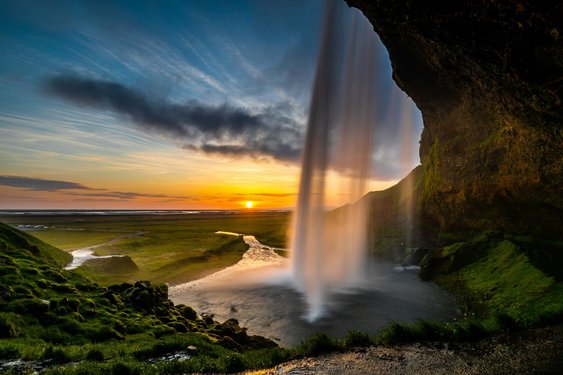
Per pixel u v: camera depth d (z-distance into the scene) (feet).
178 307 83.82
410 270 161.38
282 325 94.27
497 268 116.57
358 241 221.05
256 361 39.19
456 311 99.45
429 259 147.02
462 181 164.45
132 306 69.87
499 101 108.37
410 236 206.08
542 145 113.60
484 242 138.21
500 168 142.10
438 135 183.32
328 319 98.02
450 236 178.29
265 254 244.63
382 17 72.13
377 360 36.94
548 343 37.04
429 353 37.93
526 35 54.75
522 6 50.03
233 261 209.46
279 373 35.19
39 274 70.44
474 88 115.24
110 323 57.47
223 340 60.85
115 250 216.33
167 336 56.18
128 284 81.20
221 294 130.62
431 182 197.98
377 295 122.83
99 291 73.61
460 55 74.69
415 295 118.83
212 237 323.16
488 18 55.88
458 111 159.53
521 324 43.29
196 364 39.24
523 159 127.24
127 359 41.50
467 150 162.09
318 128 214.07
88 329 53.01
